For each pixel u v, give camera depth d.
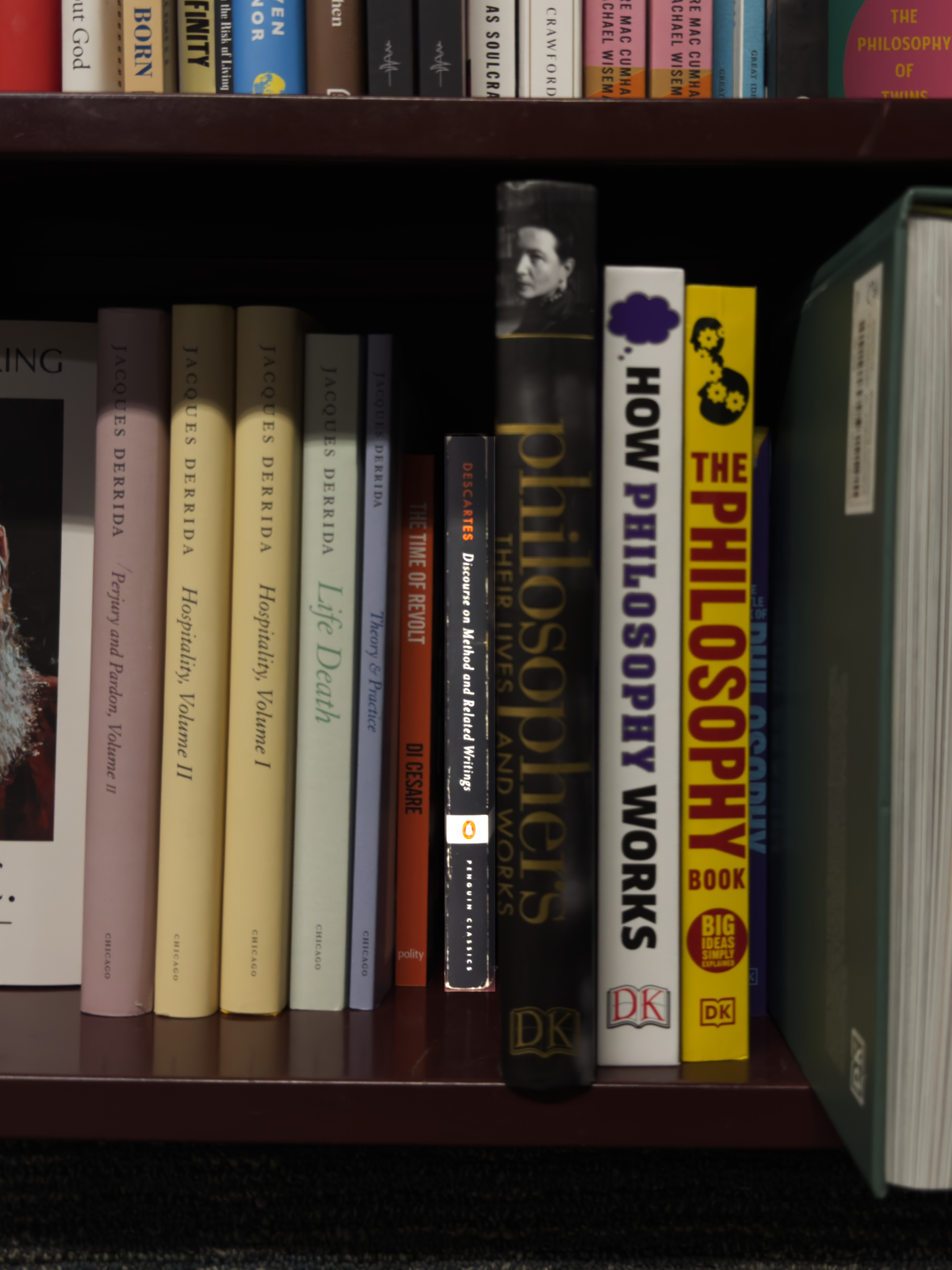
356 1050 0.44
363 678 0.49
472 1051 0.44
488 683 0.51
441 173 0.43
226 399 0.48
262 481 0.47
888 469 0.35
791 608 0.46
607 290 0.42
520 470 0.41
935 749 0.35
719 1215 0.62
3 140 0.41
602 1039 0.44
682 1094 0.42
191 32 0.48
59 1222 0.63
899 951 0.35
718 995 0.44
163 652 0.49
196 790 0.48
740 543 0.44
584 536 0.41
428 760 0.52
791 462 0.46
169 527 0.48
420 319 0.63
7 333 0.52
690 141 0.40
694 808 0.44
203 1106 0.41
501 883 0.42
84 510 0.53
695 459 0.43
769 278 0.59
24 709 0.52
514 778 0.41
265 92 0.48
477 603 0.51
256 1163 0.63
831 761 0.40
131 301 0.62
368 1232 0.63
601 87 0.48
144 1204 0.63
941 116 0.40
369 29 0.46
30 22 0.47
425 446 0.60
